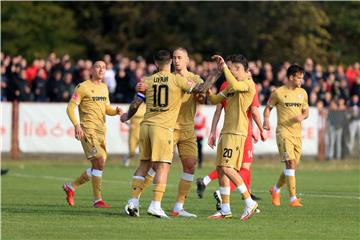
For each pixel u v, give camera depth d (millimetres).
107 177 61250
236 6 120562
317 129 79875
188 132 36531
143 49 122438
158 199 35531
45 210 38531
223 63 34594
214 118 36750
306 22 118250
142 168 35812
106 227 32719
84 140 40500
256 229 32750
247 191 35594
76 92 40531
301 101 43094
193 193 48688
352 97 86812
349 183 58844
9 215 36469
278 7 118375
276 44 118188
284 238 30703
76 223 33844
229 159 35375
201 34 120875
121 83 80562
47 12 121750
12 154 76375
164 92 34969
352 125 80688
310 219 36188
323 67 118000
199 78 36312
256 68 82062
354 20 123062
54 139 76750
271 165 76250
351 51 123188
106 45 121438
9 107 76062
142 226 33062
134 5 122812
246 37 119188
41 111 76438
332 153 80438
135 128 71562
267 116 43656
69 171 66812
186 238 30328
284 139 42688
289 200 44250
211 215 37062
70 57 120000
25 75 80750
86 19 124312
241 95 35219
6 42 119000
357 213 38688
